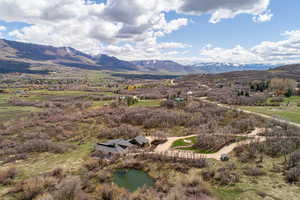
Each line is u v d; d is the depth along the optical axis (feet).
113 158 126.11
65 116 247.50
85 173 107.76
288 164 99.55
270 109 227.81
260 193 76.18
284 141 124.57
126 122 221.66
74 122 226.99
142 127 205.26
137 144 148.97
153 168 112.47
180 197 76.95
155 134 171.94
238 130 162.20
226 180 89.61
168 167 110.93
